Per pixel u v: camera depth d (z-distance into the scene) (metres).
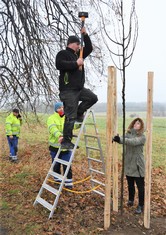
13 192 8.09
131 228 6.11
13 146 12.29
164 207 7.36
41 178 9.46
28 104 11.25
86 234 5.84
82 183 8.97
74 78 6.19
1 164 11.63
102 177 9.82
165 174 10.77
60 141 6.92
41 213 6.75
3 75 10.52
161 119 37.69
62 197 7.65
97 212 6.81
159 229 6.16
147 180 6.03
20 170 10.58
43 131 21.19
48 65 10.47
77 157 12.91
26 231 5.97
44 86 10.73
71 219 6.43
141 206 6.75
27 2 9.84
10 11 9.95
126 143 6.41
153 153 14.62
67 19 10.32
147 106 5.90
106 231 5.95
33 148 15.05
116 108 6.54
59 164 8.09
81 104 6.63
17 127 12.35
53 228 6.04
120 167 11.41
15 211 6.87
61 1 10.14
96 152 14.01
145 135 6.63
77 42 6.32
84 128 7.75
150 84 5.80
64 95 6.24
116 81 6.44
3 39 10.27
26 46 10.04
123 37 5.66
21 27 9.96
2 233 5.91
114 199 6.78
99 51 10.59
